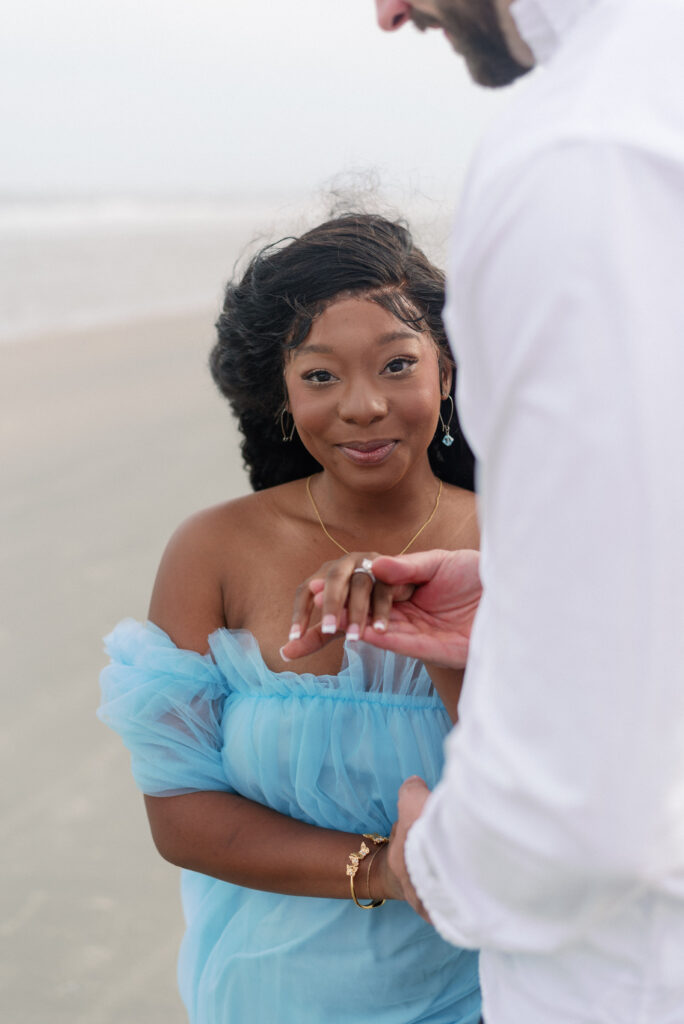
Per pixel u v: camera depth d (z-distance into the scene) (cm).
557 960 97
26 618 455
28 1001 252
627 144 76
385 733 152
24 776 342
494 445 81
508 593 79
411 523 164
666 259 75
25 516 587
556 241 75
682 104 79
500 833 82
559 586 75
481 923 92
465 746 85
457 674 133
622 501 73
